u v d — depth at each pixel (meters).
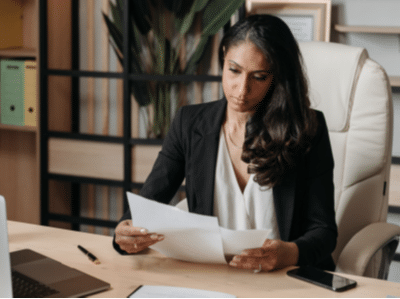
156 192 1.34
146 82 2.59
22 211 3.29
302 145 1.24
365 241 1.32
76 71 2.63
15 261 1.03
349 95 1.55
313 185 1.26
